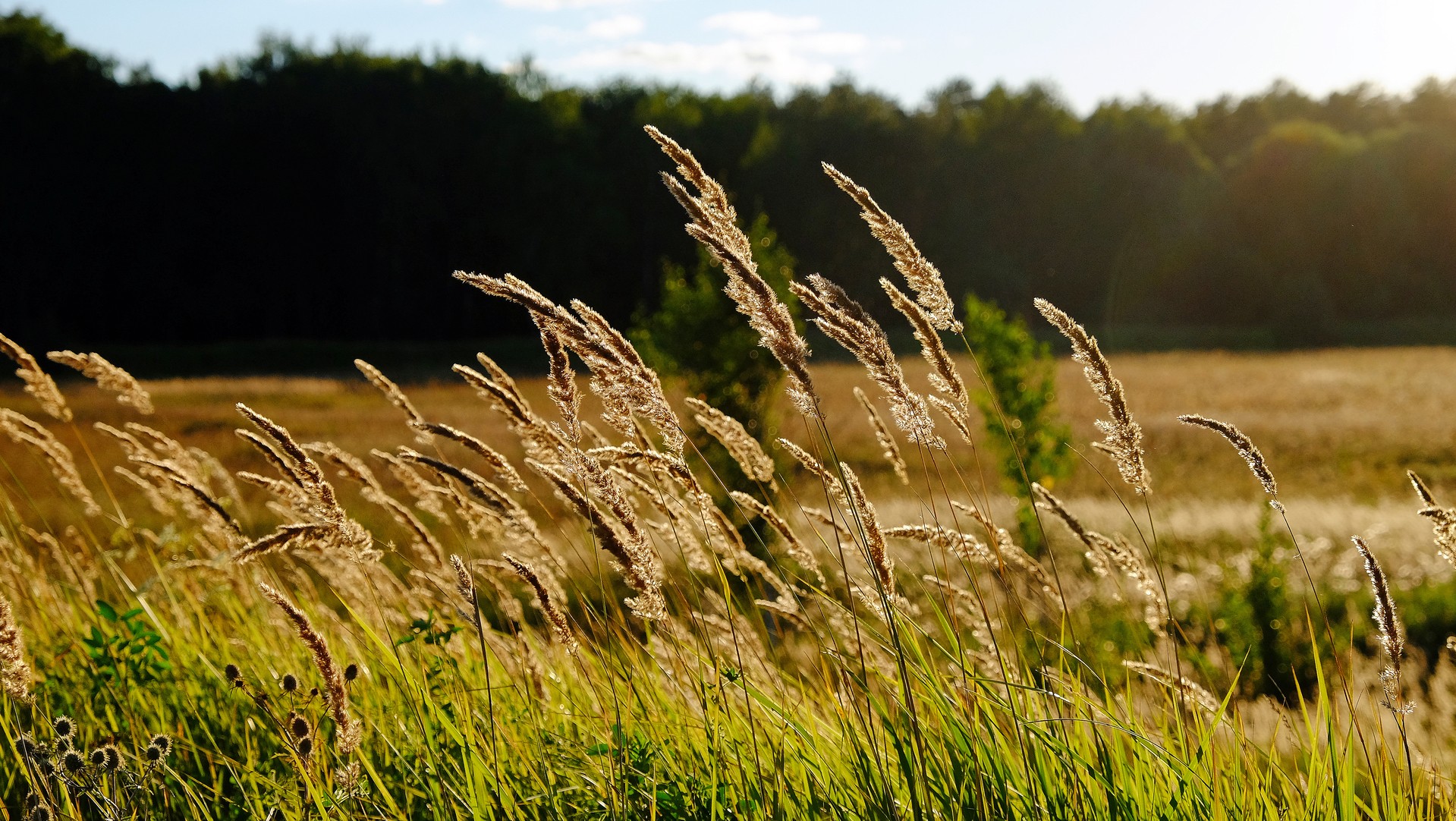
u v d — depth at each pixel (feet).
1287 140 253.03
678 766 9.25
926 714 9.31
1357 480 55.98
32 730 9.15
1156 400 99.91
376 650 12.02
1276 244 245.86
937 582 9.64
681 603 9.93
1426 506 8.59
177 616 14.69
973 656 10.05
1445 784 9.66
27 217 211.00
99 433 76.59
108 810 7.65
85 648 12.94
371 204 220.02
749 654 10.22
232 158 220.84
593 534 8.06
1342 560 33.40
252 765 9.74
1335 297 248.11
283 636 13.94
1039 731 8.29
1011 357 34.86
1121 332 226.17
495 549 13.38
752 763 8.82
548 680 11.29
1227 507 43.57
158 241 221.25
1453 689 17.35
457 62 238.48
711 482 27.71
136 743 10.13
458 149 224.33
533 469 8.02
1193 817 8.05
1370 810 8.55
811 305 8.38
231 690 11.26
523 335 228.02
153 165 219.00
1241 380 123.13
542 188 222.48
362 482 10.85
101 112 222.07
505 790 8.30
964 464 56.54
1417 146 253.85
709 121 249.75
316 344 187.93
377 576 12.81
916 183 252.62
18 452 52.39
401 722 10.05
